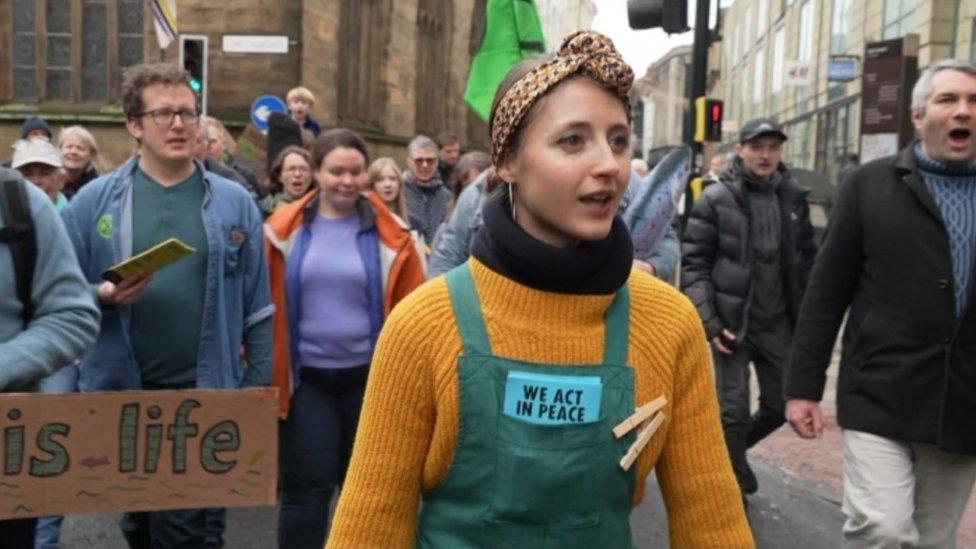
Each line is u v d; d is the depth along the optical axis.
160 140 3.71
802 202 5.97
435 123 29.27
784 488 6.60
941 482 3.61
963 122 3.41
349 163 4.38
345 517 1.84
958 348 3.43
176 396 2.77
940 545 3.64
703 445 1.90
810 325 3.75
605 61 1.75
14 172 2.96
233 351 3.86
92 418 2.73
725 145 37.25
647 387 1.83
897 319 3.51
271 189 7.59
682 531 1.91
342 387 4.30
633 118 1.85
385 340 1.83
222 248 3.78
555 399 1.78
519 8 8.86
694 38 10.42
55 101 20.05
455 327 1.80
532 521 1.78
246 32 19.44
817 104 29.48
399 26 25.45
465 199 4.52
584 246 1.79
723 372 5.78
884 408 3.51
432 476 1.83
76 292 2.98
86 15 19.92
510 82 1.81
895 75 11.50
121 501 2.75
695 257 5.85
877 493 3.49
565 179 1.72
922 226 3.48
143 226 3.75
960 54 18.59
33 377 2.85
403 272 4.48
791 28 34.78
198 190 3.85
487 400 1.78
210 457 2.80
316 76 20.25
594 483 1.79
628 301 1.86
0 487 2.68
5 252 2.88
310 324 4.30
